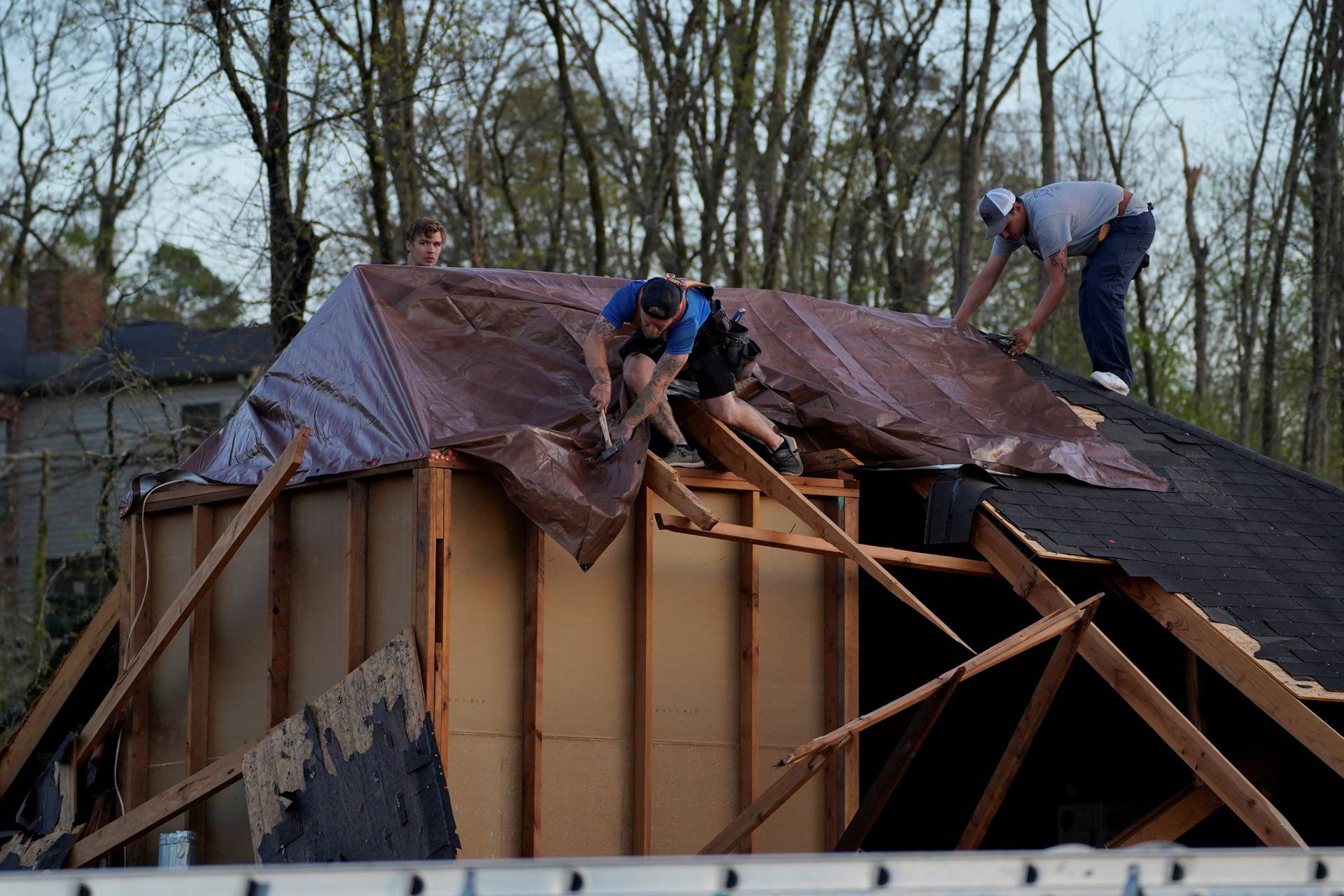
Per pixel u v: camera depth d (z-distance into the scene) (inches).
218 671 671.1
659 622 624.1
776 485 597.0
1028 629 598.9
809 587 661.3
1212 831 818.2
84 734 689.0
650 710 608.1
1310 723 601.0
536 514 564.4
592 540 557.6
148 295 2063.2
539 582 587.5
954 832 846.5
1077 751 832.9
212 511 687.1
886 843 855.1
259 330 1813.5
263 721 643.5
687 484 621.0
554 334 663.1
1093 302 874.8
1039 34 1894.7
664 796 613.0
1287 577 700.7
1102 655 624.1
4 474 1706.4
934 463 684.7
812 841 641.6
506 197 2074.3
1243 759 744.3
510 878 280.2
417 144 1742.1
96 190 2146.9
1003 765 635.5
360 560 602.5
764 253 2023.9
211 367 1782.7
